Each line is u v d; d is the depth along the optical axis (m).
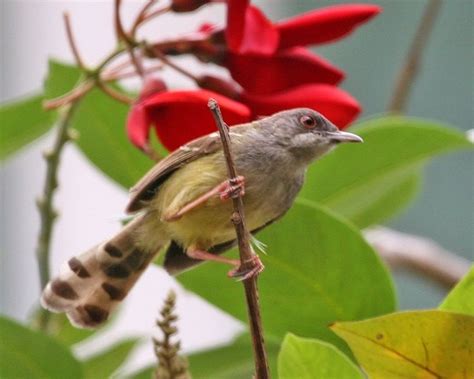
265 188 3.32
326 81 3.30
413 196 3.39
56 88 3.36
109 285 3.32
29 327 3.32
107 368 3.38
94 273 3.32
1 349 3.32
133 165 3.37
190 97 3.27
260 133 3.33
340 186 3.37
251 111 3.29
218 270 3.30
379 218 3.39
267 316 3.30
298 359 3.24
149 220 3.32
